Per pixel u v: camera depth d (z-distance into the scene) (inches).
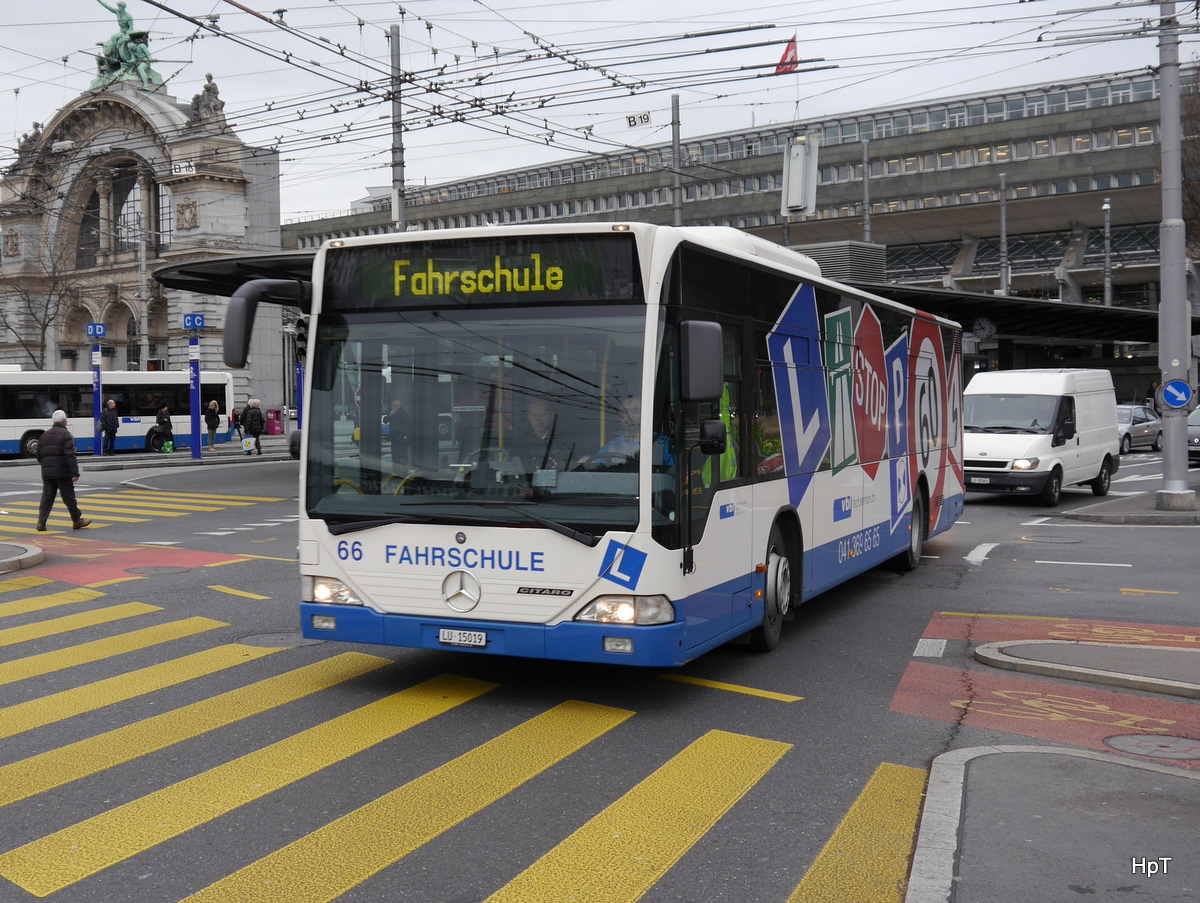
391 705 278.5
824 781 221.9
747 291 317.4
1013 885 169.6
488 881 174.4
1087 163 3097.9
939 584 475.8
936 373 550.6
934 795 207.5
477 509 267.9
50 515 810.8
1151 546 591.5
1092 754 230.7
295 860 182.7
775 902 167.2
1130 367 2536.9
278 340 2502.5
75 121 2566.4
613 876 176.2
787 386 348.2
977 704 280.1
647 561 257.9
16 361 2738.7
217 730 257.4
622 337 263.0
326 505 282.0
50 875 177.3
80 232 2667.3
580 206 3560.5
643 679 306.8
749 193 3277.6
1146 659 317.1
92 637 365.4
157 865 181.2
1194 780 215.5
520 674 311.9
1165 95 708.7
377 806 207.3
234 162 2373.3
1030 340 1791.3
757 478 319.9
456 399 272.7
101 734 254.8
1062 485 824.9
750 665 323.9
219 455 1598.2
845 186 3417.8
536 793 214.7
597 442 262.2
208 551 603.8
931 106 3358.8
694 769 229.1
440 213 3929.6
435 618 270.8
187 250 2379.4
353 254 283.4
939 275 3459.6
